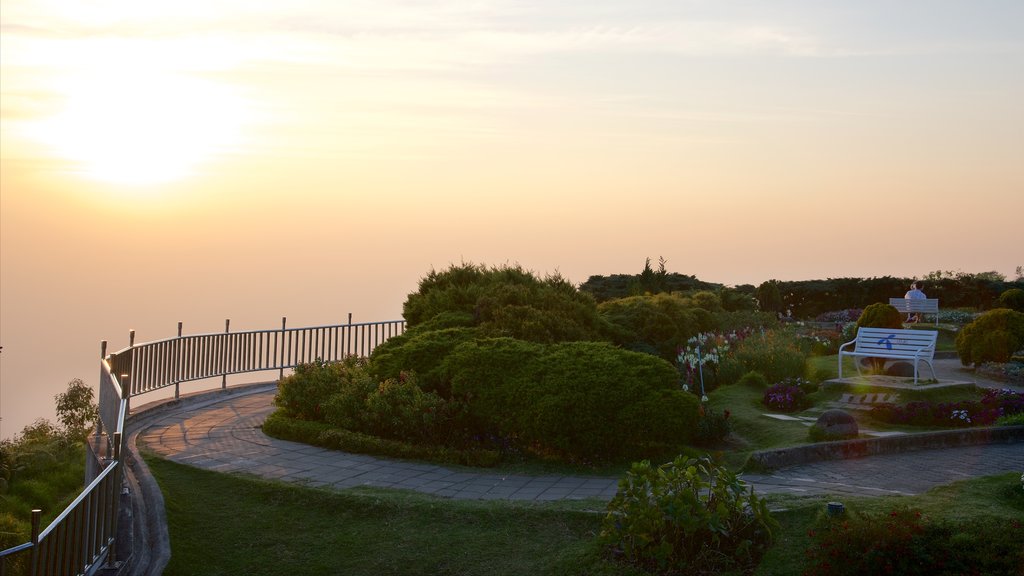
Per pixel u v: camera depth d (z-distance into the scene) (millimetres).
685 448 10961
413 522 7918
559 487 9398
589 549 6809
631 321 17344
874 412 12812
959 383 14570
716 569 6148
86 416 15672
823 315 31453
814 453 10461
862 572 5562
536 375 11070
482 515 7918
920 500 7188
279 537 7773
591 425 10508
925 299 27156
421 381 12133
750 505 6598
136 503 8477
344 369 13422
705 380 15844
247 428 12609
